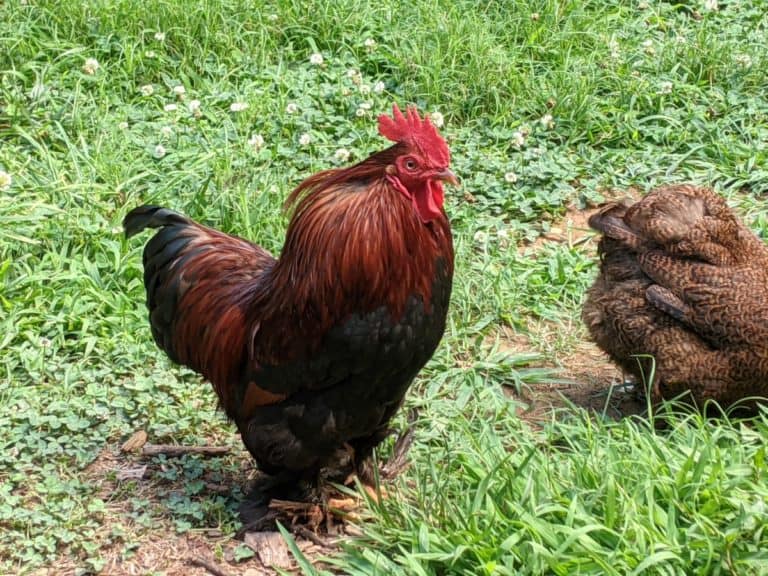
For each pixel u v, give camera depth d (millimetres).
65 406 1942
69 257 2221
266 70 2721
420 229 1664
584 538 1627
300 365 1694
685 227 1941
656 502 1708
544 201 2475
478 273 2268
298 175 2453
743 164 2586
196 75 2695
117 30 2768
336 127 2590
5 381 2000
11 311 2090
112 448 1913
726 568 1604
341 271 1652
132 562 1733
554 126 2664
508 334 2186
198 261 1825
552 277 2289
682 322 1924
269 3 2957
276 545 1761
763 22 3080
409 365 1709
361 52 2846
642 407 2039
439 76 2721
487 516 1682
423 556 1644
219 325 1781
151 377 2010
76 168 2332
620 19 3049
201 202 2291
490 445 1847
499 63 2752
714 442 1792
